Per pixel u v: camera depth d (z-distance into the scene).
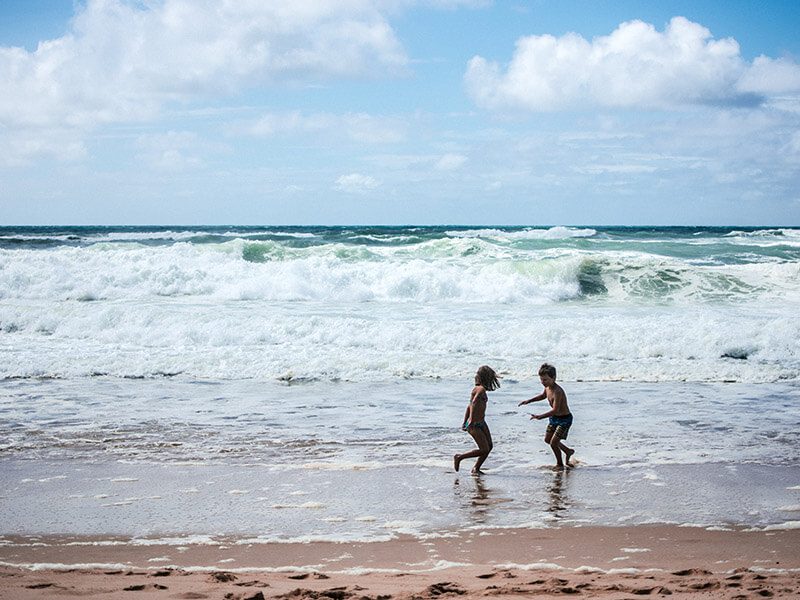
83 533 6.45
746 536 6.42
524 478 8.13
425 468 8.49
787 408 11.62
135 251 28.66
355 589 4.91
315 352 15.49
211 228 119.50
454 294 23.56
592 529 6.60
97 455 8.89
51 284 23.36
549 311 20.88
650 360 15.29
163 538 6.34
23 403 11.66
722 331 16.64
